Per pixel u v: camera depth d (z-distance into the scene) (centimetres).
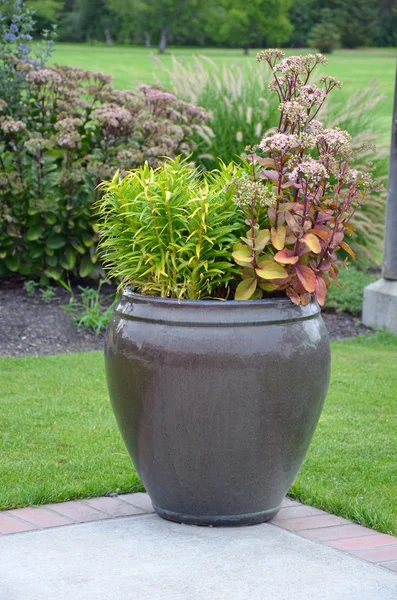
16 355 629
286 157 342
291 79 352
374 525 348
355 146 948
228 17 4381
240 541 329
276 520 357
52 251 755
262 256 341
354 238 969
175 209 337
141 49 4309
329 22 4100
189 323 322
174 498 342
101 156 768
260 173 363
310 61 351
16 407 507
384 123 1075
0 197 745
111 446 445
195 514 343
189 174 373
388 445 455
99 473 402
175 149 817
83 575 296
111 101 791
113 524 345
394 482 400
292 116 331
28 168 764
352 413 514
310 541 330
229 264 340
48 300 732
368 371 613
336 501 369
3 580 291
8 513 354
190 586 289
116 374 340
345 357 655
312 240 327
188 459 330
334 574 300
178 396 323
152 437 333
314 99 348
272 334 325
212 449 327
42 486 378
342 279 841
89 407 512
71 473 402
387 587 290
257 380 321
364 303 758
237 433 325
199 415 323
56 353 643
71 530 338
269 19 4322
